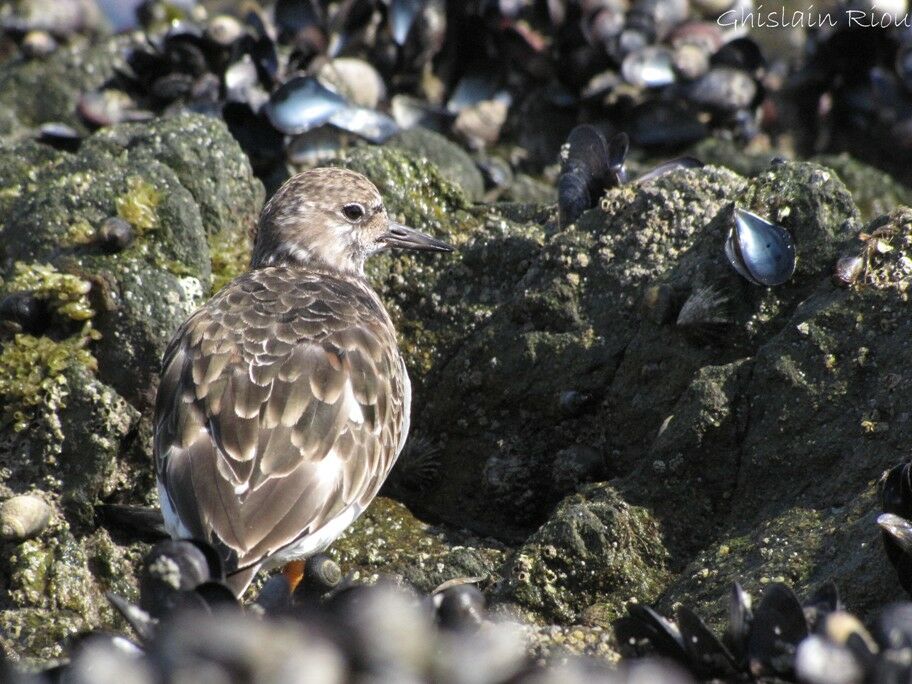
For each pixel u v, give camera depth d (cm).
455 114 1493
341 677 680
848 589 786
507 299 1097
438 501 1067
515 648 752
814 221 969
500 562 978
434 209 1195
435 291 1122
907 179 1579
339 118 1328
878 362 881
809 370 897
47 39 1636
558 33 1533
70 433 989
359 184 1120
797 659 678
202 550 754
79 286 1034
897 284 898
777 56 1678
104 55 1634
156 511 974
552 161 1517
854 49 1591
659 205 1045
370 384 938
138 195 1098
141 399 1041
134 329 1045
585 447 1009
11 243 1108
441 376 1088
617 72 1536
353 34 1532
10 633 905
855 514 827
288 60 1471
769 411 900
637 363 998
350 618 701
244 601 970
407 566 970
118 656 706
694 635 736
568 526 900
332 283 1030
